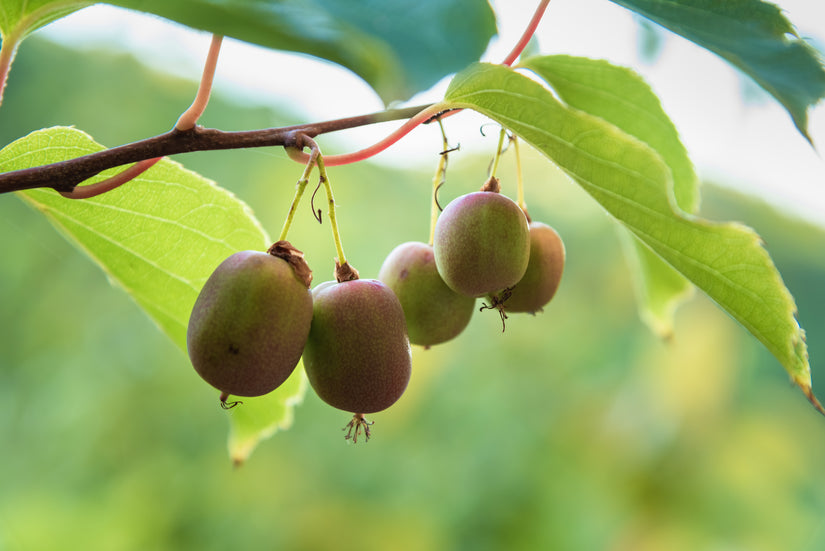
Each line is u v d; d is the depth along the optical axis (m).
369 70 0.67
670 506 4.66
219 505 4.86
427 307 1.73
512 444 4.91
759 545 4.70
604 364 5.23
